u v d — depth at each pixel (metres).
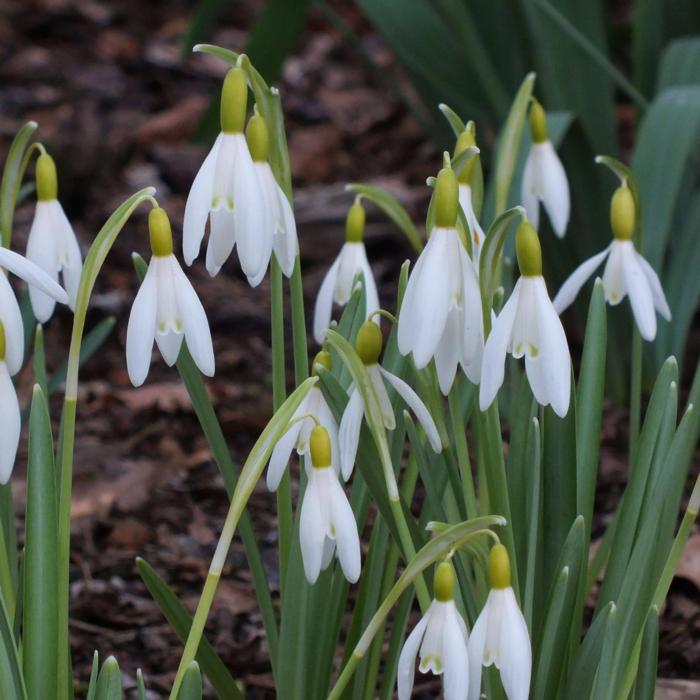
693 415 0.80
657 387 0.82
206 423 0.83
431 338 0.76
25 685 0.79
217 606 1.01
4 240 0.83
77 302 0.78
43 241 0.82
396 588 0.77
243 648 0.98
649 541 0.80
